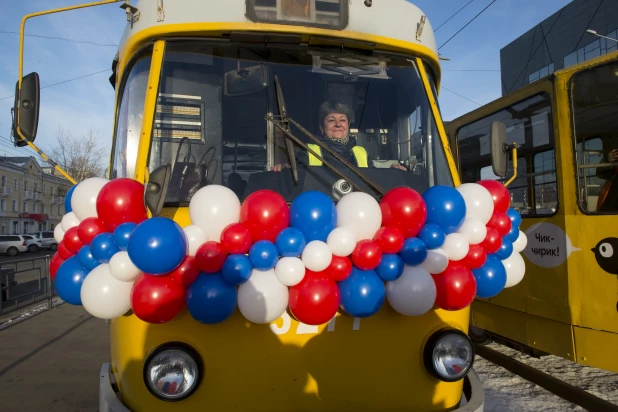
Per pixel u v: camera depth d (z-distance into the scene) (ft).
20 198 184.85
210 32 8.57
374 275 6.84
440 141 9.45
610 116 14.12
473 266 7.55
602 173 14.30
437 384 7.73
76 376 17.19
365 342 7.37
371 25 9.24
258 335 6.98
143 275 6.36
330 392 7.21
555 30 90.48
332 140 9.27
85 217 7.72
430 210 7.21
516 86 102.32
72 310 31.09
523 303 16.69
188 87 8.63
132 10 8.91
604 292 13.76
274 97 8.92
